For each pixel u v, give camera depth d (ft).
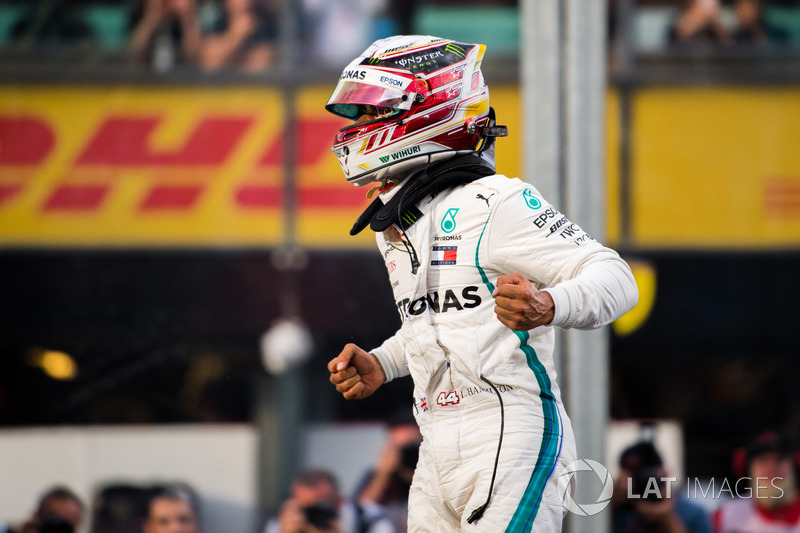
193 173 61.21
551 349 23.66
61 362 63.67
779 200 62.49
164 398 64.28
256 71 61.46
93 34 61.57
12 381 63.67
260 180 61.41
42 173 60.59
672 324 62.69
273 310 61.67
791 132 62.80
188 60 61.62
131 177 61.00
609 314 21.49
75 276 61.05
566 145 34.35
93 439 63.57
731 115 62.69
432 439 23.61
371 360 26.45
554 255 22.15
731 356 64.69
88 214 60.85
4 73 60.54
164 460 63.82
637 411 65.92
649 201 62.23
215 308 61.57
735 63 62.90
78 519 61.67
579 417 33.04
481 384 22.82
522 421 22.70
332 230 61.62
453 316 23.03
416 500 24.38
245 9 61.98
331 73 61.77
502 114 61.41
